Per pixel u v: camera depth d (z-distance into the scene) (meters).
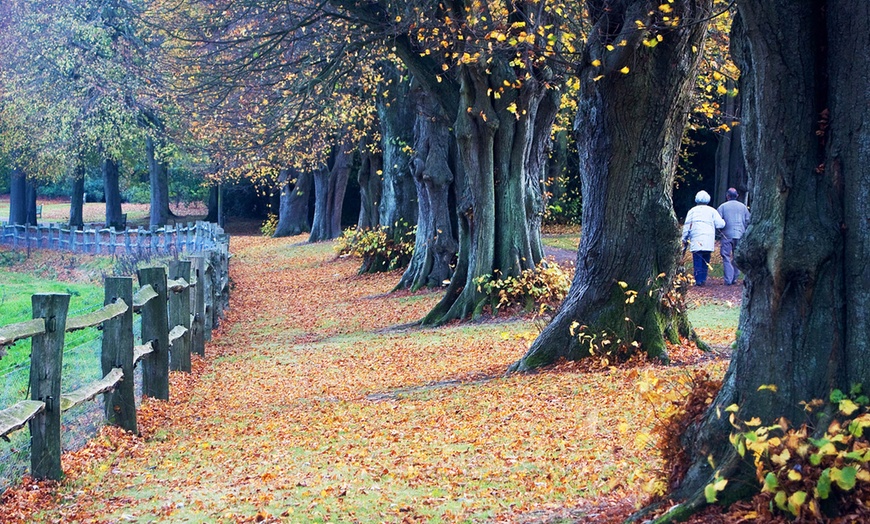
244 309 23.31
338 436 8.73
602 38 10.77
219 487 6.89
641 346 11.17
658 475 5.08
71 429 8.22
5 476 6.66
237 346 16.91
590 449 7.18
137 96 40.03
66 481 6.95
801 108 4.72
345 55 19.95
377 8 18.83
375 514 5.87
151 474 7.50
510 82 17.33
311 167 43.38
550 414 8.73
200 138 34.41
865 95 4.53
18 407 6.40
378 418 9.48
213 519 5.89
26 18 40.75
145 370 10.59
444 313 18.67
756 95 4.87
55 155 45.53
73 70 42.31
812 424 4.54
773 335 4.74
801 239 4.64
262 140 25.00
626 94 10.73
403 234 28.81
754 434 4.11
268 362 14.55
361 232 31.89
